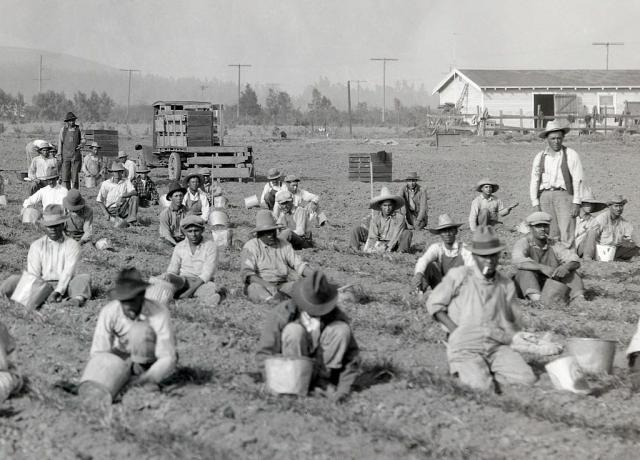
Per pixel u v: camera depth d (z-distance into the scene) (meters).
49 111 121.88
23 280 10.79
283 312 7.82
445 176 31.72
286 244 11.32
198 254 11.37
